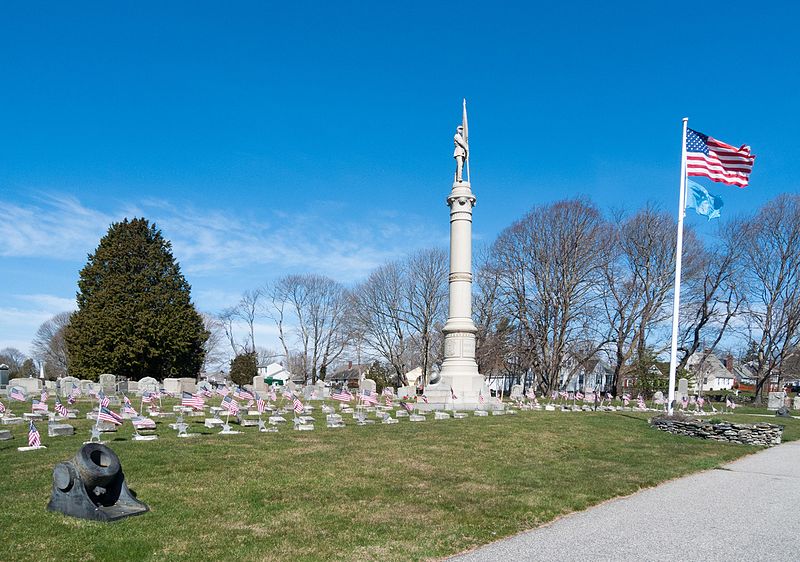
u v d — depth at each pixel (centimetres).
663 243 5125
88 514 879
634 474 1400
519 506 1049
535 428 2167
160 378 5106
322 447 1580
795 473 1517
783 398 4481
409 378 7019
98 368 4825
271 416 2258
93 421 2103
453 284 3253
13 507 923
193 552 772
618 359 5194
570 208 5138
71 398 2644
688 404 4378
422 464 1409
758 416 3525
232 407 1938
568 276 5103
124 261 5112
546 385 5184
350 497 1080
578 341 5366
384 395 3975
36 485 1058
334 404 3384
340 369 10325
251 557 762
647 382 5025
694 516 1029
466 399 3086
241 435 1764
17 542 780
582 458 1623
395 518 956
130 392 3900
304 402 3453
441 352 6034
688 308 5312
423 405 2966
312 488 1131
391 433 1911
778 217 5000
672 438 2153
